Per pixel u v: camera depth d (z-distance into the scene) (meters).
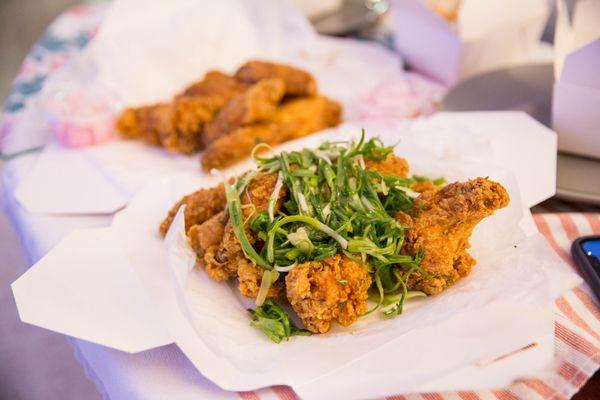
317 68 0.76
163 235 0.48
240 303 0.45
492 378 0.39
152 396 0.40
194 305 0.44
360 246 0.44
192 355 0.40
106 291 0.44
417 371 0.39
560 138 0.56
